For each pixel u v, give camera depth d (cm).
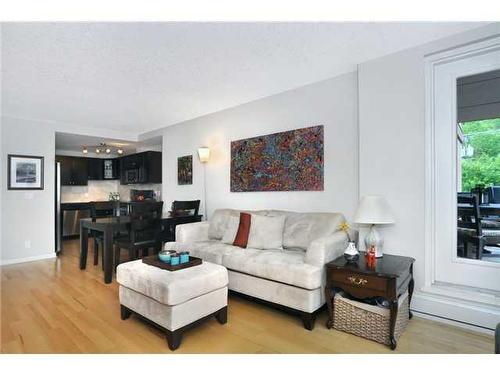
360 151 275
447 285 238
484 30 216
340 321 223
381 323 203
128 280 230
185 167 496
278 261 249
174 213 429
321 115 318
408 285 236
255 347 199
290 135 343
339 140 304
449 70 238
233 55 254
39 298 288
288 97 347
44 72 284
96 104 394
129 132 592
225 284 232
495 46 216
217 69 284
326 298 227
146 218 373
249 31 215
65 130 506
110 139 580
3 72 284
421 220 243
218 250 301
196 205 441
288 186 344
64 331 220
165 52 246
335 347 199
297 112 338
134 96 362
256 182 379
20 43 227
